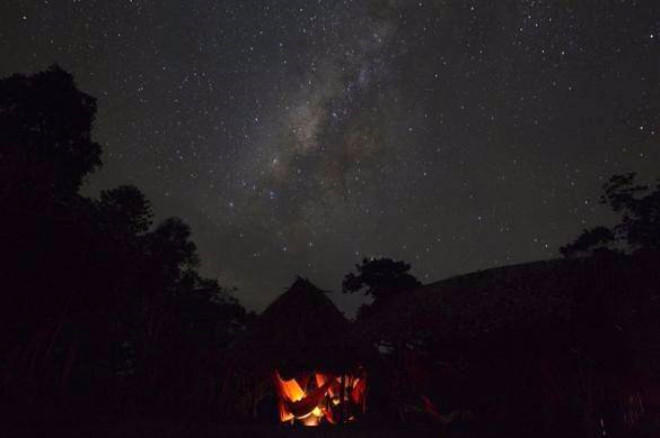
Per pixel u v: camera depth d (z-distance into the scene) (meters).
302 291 21.05
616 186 19.34
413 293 21.11
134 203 22.36
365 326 19.41
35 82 19.67
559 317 14.76
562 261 18.09
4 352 13.99
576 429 13.82
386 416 18.20
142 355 22.16
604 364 14.04
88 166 20.83
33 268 12.88
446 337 16.75
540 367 14.98
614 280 15.12
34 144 18.72
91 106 20.73
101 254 14.11
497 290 17.58
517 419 15.16
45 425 10.95
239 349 20.58
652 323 14.64
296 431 14.31
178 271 26.12
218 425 14.47
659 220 18.38
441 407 16.83
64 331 18.17
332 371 19.41
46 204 13.15
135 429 11.88
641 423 13.64
